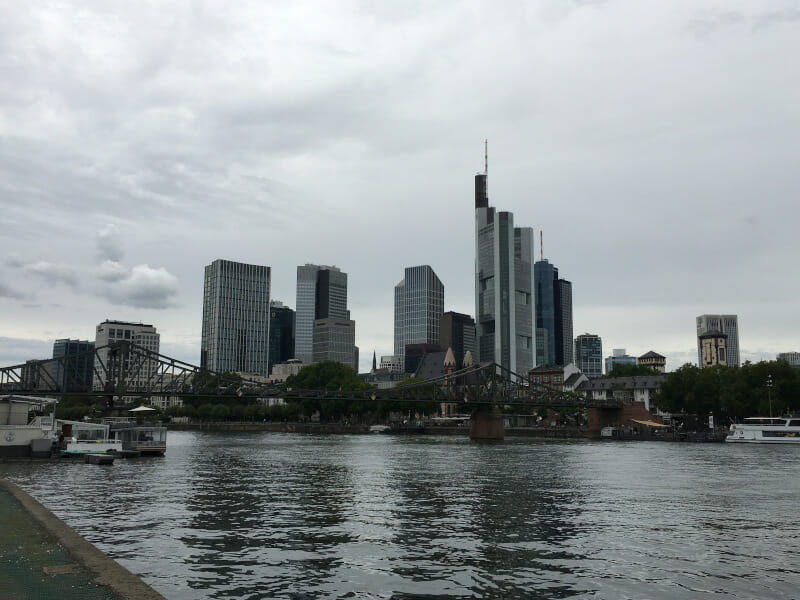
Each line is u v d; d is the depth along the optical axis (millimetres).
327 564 30797
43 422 103625
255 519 43312
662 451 128875
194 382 166500
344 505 50406
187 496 54812
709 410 185250
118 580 20469
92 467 82062
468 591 26750
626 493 59438
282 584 27266
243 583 27312
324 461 97500
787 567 31281
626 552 34219
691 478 73562
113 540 35875
